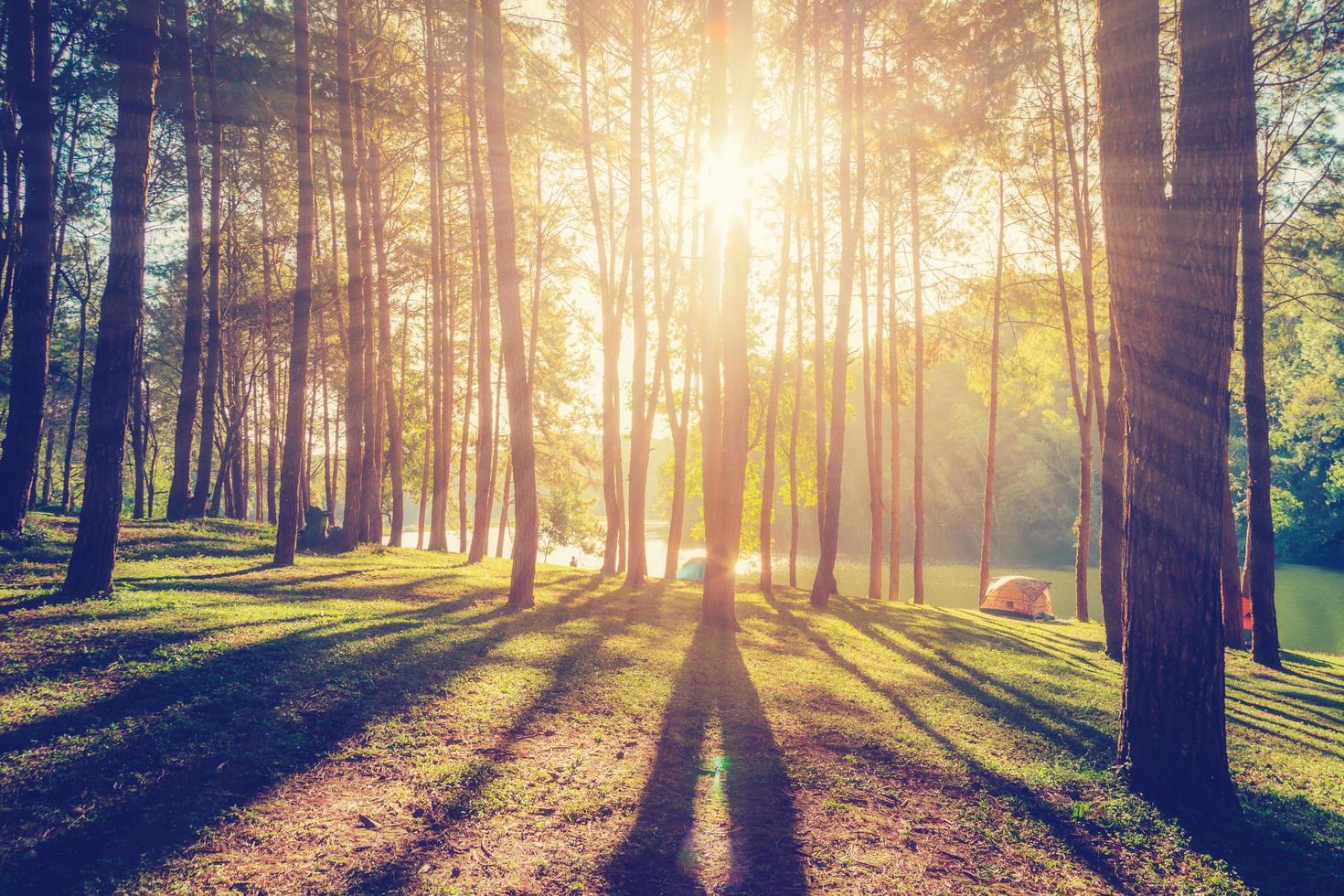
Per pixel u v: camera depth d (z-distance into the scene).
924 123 20.64
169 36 19.62
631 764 5.93
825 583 18.58
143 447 31.94
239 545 17.12
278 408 40.78
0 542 11.75
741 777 5.93
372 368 24.16
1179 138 6.15
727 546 13.08
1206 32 6.01
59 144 24.09
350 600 11.47
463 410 38.88
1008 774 6.49
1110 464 15.05
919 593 23.69
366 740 5.71
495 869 4.19
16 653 6.53
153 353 34.22
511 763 5.65
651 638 11.01
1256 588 15.52
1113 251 6.49
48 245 12.98
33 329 12.90
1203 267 6.00
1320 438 46.31
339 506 63.69
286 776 5.00
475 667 7.97
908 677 10.47
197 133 20.25
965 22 18.45
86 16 17.39
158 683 6.14
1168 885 4.75
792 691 8.80
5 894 3.45
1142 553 6.27
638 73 18.27
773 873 4.48
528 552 12.67
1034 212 21.72
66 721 5.27
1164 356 6.12
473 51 19.06
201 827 4.25
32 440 13.00
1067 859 5.00
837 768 6.34
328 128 21.34
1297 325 24.41
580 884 4.11
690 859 4.54
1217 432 6.04
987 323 25.88
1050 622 21.69
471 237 26.84
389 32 22.12
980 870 4.76
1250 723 9.84
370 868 4.03
